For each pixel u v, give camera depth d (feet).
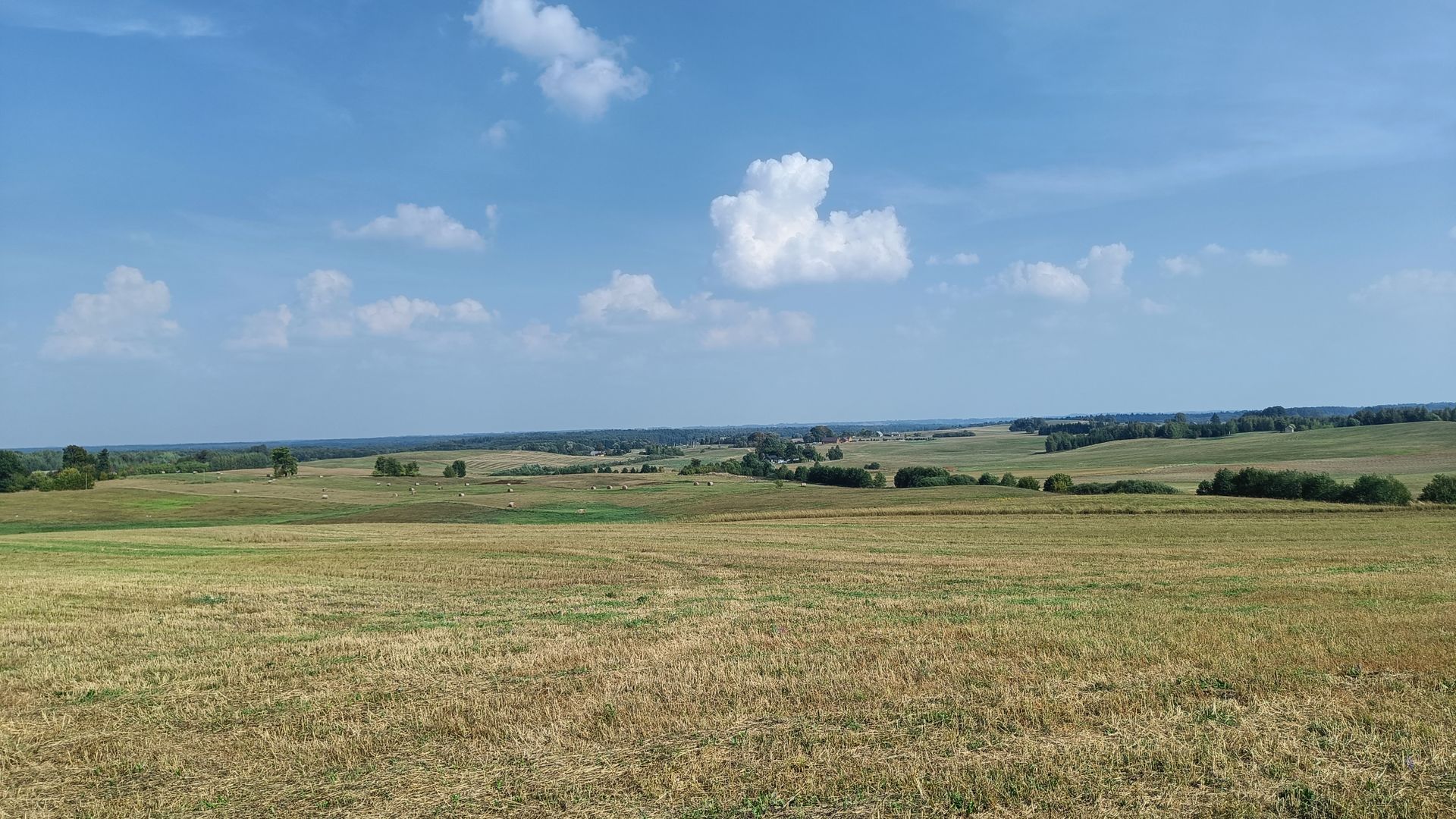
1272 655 40.32
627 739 30.78
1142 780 25.62
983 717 32.04
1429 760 26.63
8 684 40.96
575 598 69.51
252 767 29.14
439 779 27.55
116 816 25.58
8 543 133.18
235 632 54.60
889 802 24.70
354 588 76.64
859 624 52.75
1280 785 25.04
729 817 24.14
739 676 38.91
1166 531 134.92
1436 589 64.34
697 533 143.43
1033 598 64.80
